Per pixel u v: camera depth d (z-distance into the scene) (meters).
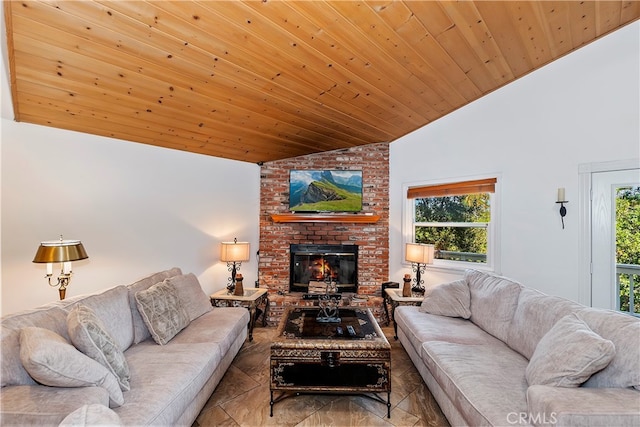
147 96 2.42
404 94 3.00
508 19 2.18
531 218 3.11
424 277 4.02
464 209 3.79
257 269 4.29
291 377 2.13
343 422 1.95
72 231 2.77
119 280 3.06
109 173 3.00
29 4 1.53
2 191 2.43
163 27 1.76
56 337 1.43
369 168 4.28
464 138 3.64
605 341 1.38
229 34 1.87
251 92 2.56
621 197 2.62
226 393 2.27
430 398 2.22
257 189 4.29
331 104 2.96
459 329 2.45
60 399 1.23
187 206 3.61
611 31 2.64
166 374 1.71
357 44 2.13
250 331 3.29
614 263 2.66
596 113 2.73
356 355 2.07
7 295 2.45
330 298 2.89
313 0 1.70
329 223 4.22
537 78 3.08
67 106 2.40
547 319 1.88
